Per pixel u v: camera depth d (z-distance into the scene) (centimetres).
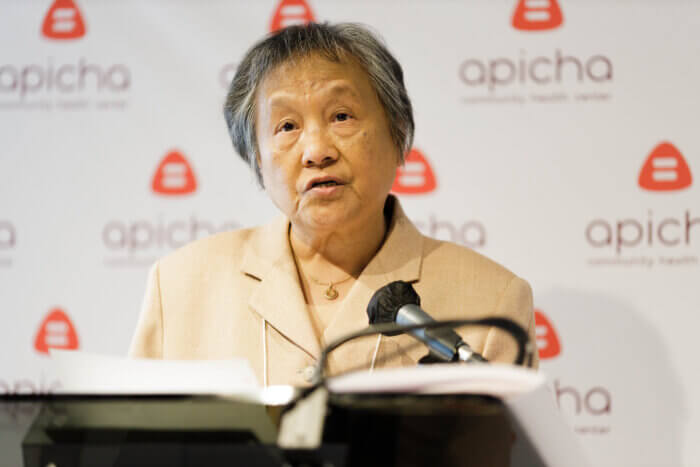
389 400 339
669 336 875
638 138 891
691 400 868
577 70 902
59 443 354
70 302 925
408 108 597
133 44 939
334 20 925
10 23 945
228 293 597
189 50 937
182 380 378
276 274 588
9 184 936
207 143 930
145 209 929
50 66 941
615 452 873
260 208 923
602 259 887
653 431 870
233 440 343
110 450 352
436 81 913
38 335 924
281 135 561
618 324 880
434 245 620
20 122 940
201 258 621
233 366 373
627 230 886
